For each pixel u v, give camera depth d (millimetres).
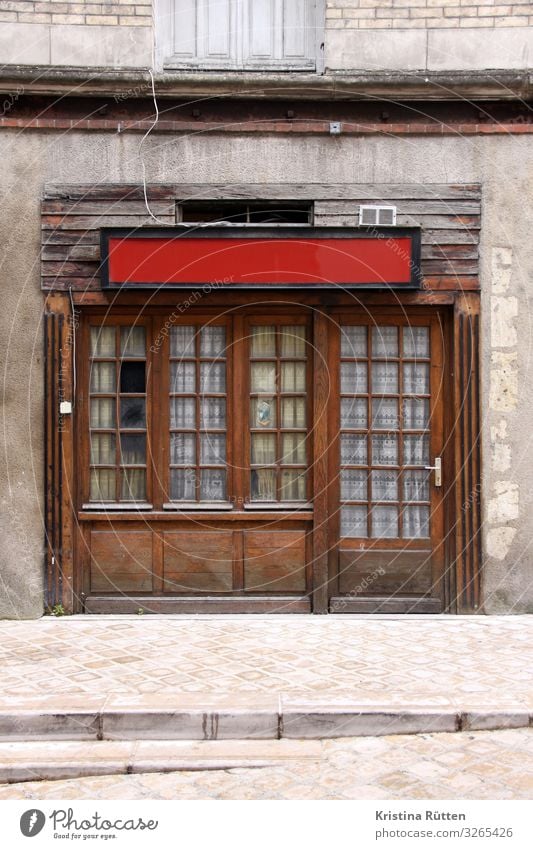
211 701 4434
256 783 3855
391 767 3982
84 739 4277
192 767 4012
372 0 6223
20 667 5031
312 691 4605
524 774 3895
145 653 5332
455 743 4242
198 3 6430
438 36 6227
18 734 4270
